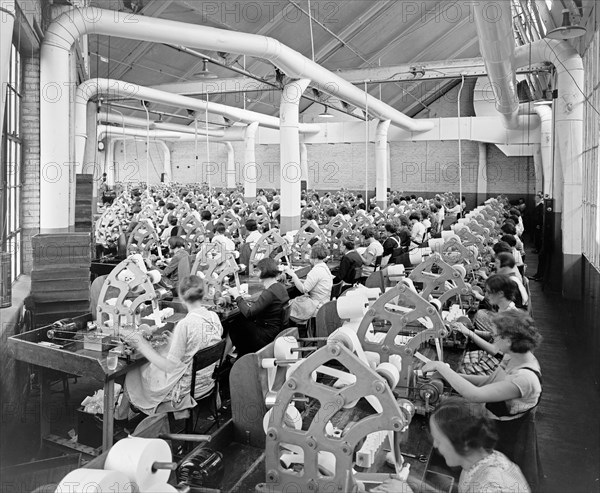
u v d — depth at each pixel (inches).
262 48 314.7
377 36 453.1
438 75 502.6
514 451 93.3
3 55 133.3
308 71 370.0
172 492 64.2
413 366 113.6
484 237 290.2
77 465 91.1
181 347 113.0
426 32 464.8
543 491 103.7
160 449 63.2
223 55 459.8
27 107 223.1
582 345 206.1
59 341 123.6
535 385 92.9
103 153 762.2
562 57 328.2
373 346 112.5
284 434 68.6
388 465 80.4
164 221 377.7
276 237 246.4
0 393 129.3
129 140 915.4
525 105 624.4
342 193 738.8
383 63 507.5
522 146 674.8
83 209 304.2
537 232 508.4
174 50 449.7
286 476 68.9
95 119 450.6
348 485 66.6
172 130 714.2
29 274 213.5
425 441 92.7
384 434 83.3
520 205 651.5
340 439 66.3
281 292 160.1
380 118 597.3
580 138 332.2
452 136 678.5
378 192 628.1
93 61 447.2
